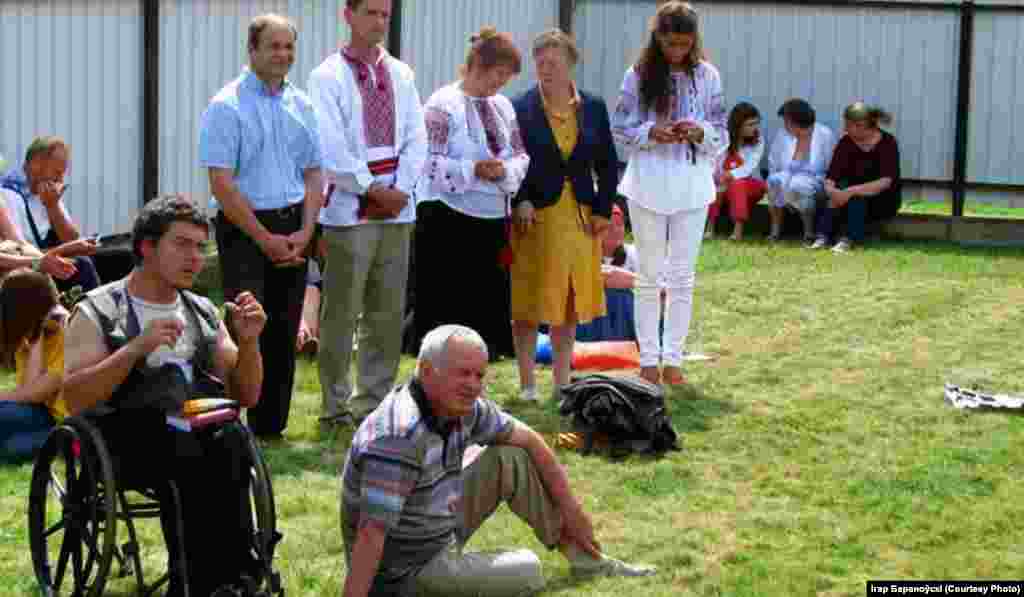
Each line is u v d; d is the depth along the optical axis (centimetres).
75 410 663
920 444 991
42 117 1273
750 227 1964
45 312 912
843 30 1981
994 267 1700
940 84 1956
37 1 1259
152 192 1384
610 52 2089
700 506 858
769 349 1289
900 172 1920
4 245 1080
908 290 1545
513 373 1178
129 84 1360
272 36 932
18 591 704
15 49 1243
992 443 993
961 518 837
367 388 1020
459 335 650
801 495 880
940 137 1961
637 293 1151
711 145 1135
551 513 728
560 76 1080
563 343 1108
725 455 965
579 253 1089
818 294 1522
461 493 699
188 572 648
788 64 2003
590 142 1091
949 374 1198
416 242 1153
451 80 1872
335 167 972
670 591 719
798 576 743
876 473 921
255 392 704
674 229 1145
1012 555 781
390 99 992
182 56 1424
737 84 2022
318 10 1614
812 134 1884
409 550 668
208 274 1459
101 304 675
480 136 1087
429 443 654
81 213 1319
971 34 1938
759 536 808
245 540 647
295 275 952
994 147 1948
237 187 927
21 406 903
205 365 694
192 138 1449
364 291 1010
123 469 659
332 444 964
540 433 1005
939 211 2020
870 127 1859
